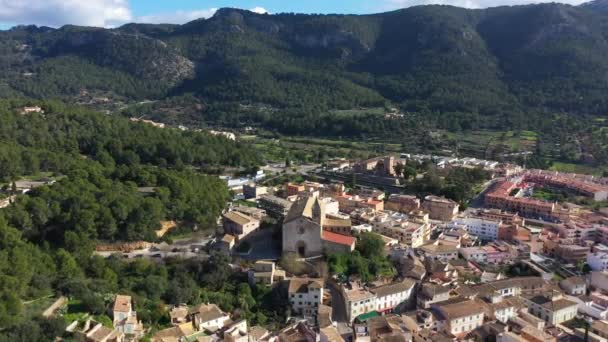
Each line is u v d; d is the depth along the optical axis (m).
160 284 194.38
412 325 186.25
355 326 186.75
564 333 187.62
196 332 176.50
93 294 176.00
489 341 186.75
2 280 165.62
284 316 198.00
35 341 148.00
